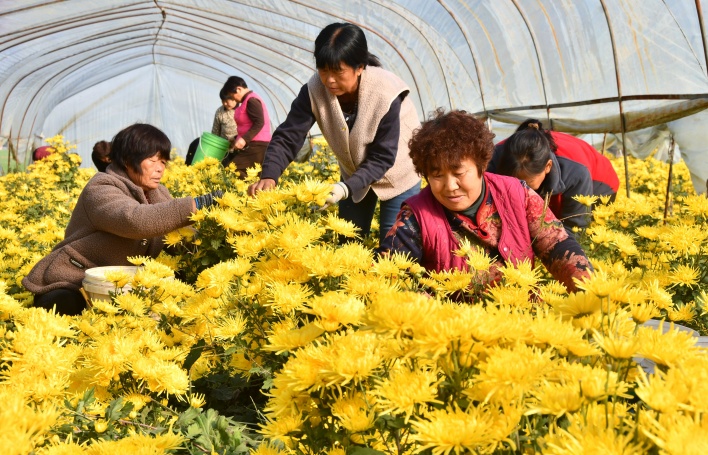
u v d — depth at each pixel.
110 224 3.13
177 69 18.97
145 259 2.47
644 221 3.68
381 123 3.20
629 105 6.75
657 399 0.73
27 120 15.99
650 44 6.08
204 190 4.99
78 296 3.34
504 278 1.80
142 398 1.50
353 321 1.07
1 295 1.86
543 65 7.60
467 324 0.83
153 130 3.39
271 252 1.90
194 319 2.06
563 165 3.32
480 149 2.08
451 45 9.10
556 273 2.23
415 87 10.71
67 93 17.38
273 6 10.44
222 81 18.45
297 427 1.06
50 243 5.21
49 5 10.20
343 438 1.03
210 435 1.47
